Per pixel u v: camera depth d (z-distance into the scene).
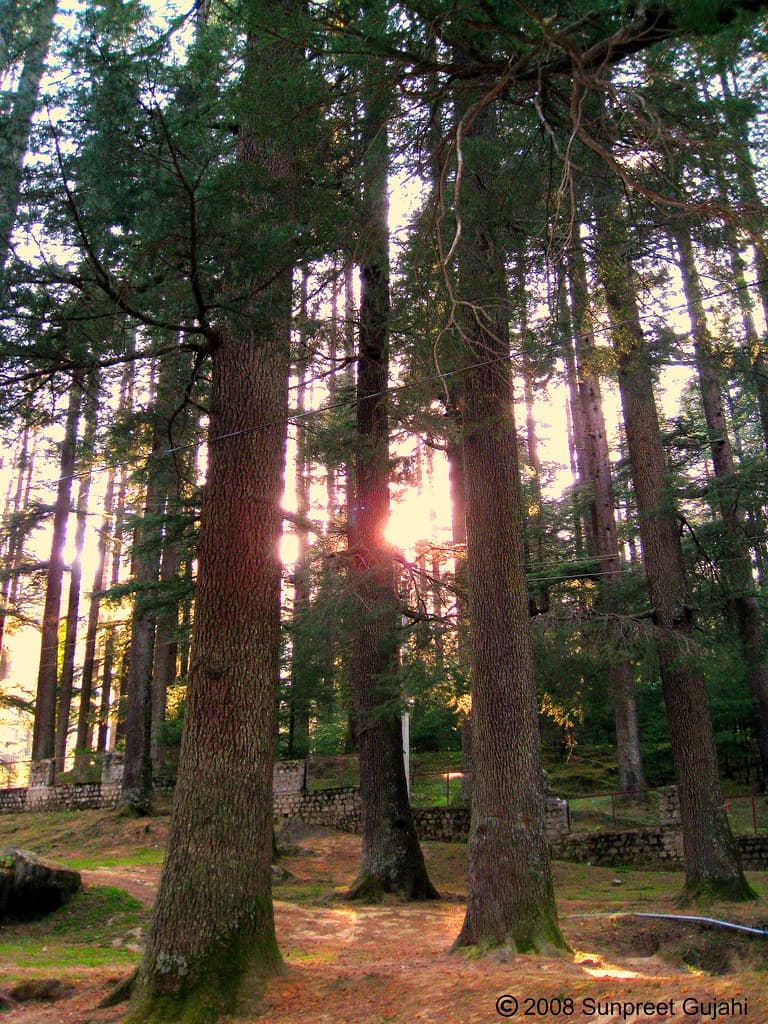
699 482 14.59
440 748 26.66
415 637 12.79
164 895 6.11
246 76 6.07
